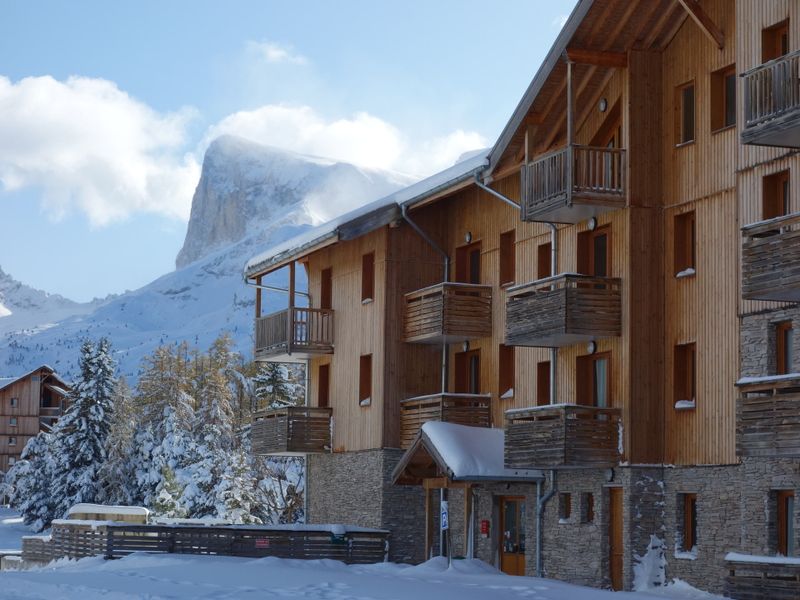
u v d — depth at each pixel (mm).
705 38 30016
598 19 30844
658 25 30984
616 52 31562
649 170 31312
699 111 30172
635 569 30172
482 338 38719
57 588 27641
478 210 39500
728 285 28875
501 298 37938
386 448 40375
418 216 40906
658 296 31109
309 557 38750
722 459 28703
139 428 82062
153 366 85312
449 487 35719
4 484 101875
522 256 36594
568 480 33188
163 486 68938
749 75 25812
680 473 30062
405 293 40875
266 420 45219
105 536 40250
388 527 40125
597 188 31281
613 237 31875
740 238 27984
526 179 33219
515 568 35875
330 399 44438
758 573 25484
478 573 33062
